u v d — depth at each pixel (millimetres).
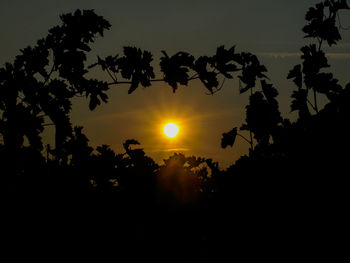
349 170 3697
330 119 3988
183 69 4363
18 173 3885
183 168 4207
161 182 4031
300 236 3492
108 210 3795
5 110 3990
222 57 4406
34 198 3750
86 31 4273
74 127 4078
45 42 4230
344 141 3838
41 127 3994
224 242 3680
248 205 3740
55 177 3859
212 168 4191
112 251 3590
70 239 3598
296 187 3686
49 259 3490
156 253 3654
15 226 3605
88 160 3957
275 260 3451
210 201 3945
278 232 3547
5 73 4070
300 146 3920
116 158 4000
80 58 4250
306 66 4477
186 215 3883
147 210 3893
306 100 4371
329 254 3363
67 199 3781
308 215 3545
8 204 3709
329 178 3676
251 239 3594
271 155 4023
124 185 3979
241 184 3846
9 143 3947
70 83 4254
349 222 3479
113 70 4340
